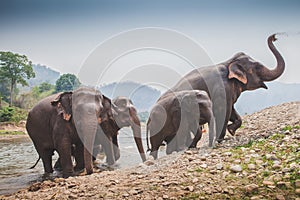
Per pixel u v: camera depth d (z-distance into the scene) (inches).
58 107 440.1
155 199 275.4
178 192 282.2
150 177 327.9
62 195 304.2
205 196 273.3
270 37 534.0
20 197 321.1
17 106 2020.2
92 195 296.8
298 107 613.0
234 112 525.3
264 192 269.7
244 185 285.0
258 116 624.7
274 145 378.0
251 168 315.9
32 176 446.9
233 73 503.5
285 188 272.2
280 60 523.2
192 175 315.9
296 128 438.3
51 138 464.8
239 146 427.5
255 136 469.1
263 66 520.7
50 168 475.2
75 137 442.3
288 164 311.1
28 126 486.0
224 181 296.7
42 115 468.8
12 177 442.0
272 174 297.0
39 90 2151.8
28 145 823.1
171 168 350.9
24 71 2020.2
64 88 1984.5
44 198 305.6
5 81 2086.6
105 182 327.0
